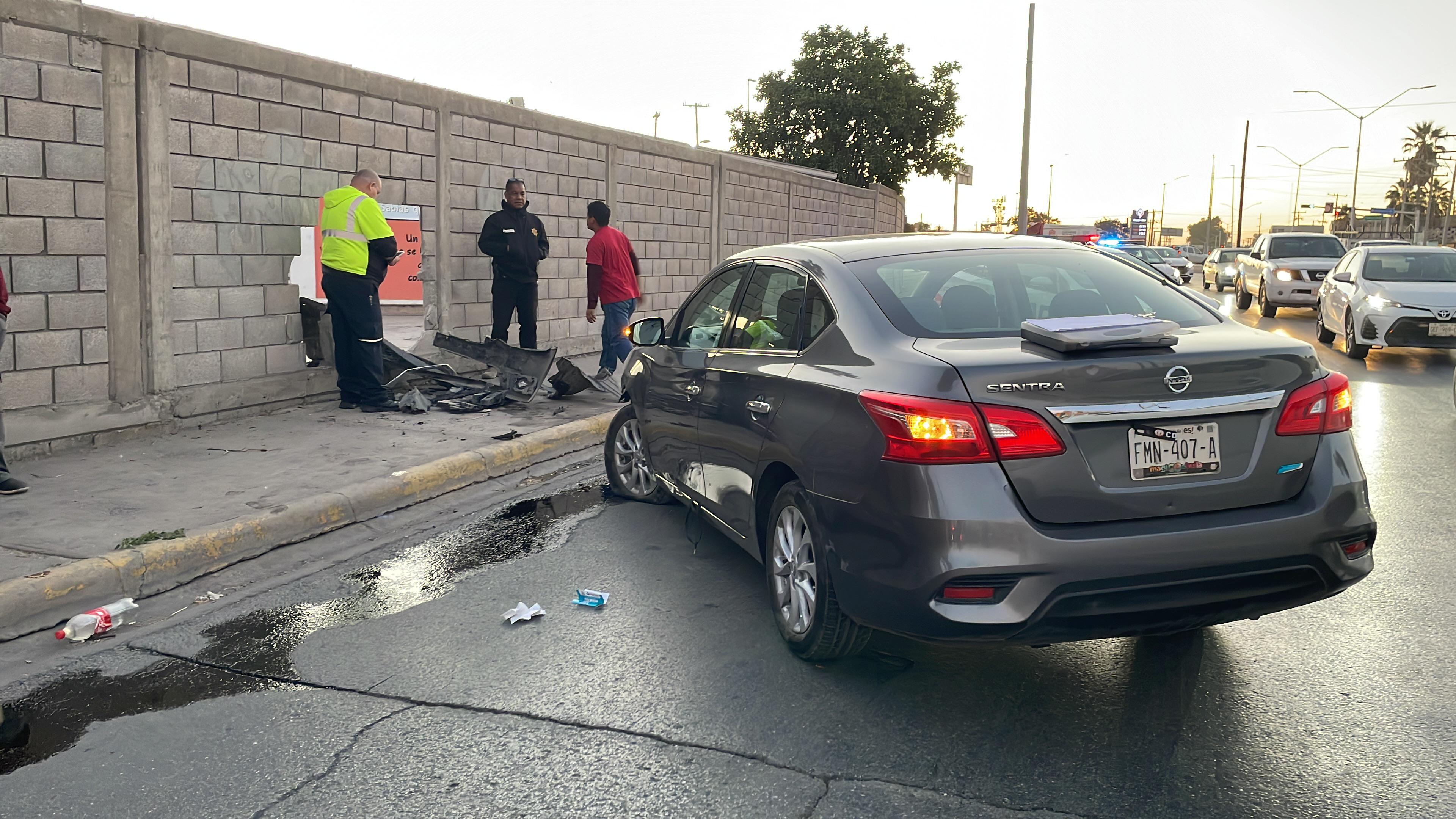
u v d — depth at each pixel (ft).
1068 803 9.86
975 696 12.24
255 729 11.69
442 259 35.42
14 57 21.71
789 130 123.65
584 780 10.43
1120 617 10.75
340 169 30.94
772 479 14.05
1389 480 22.88
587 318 42.34
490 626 14.76
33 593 14.71
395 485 21.18
